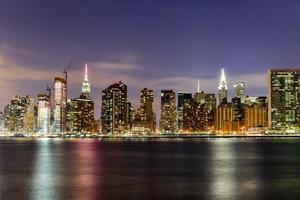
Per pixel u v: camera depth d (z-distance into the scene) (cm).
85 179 11856
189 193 9538
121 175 12800
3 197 9094
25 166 15712
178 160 18688
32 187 10394
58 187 10375
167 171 13962
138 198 8956
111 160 18738
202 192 9656
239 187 10375
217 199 8850
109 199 8862
